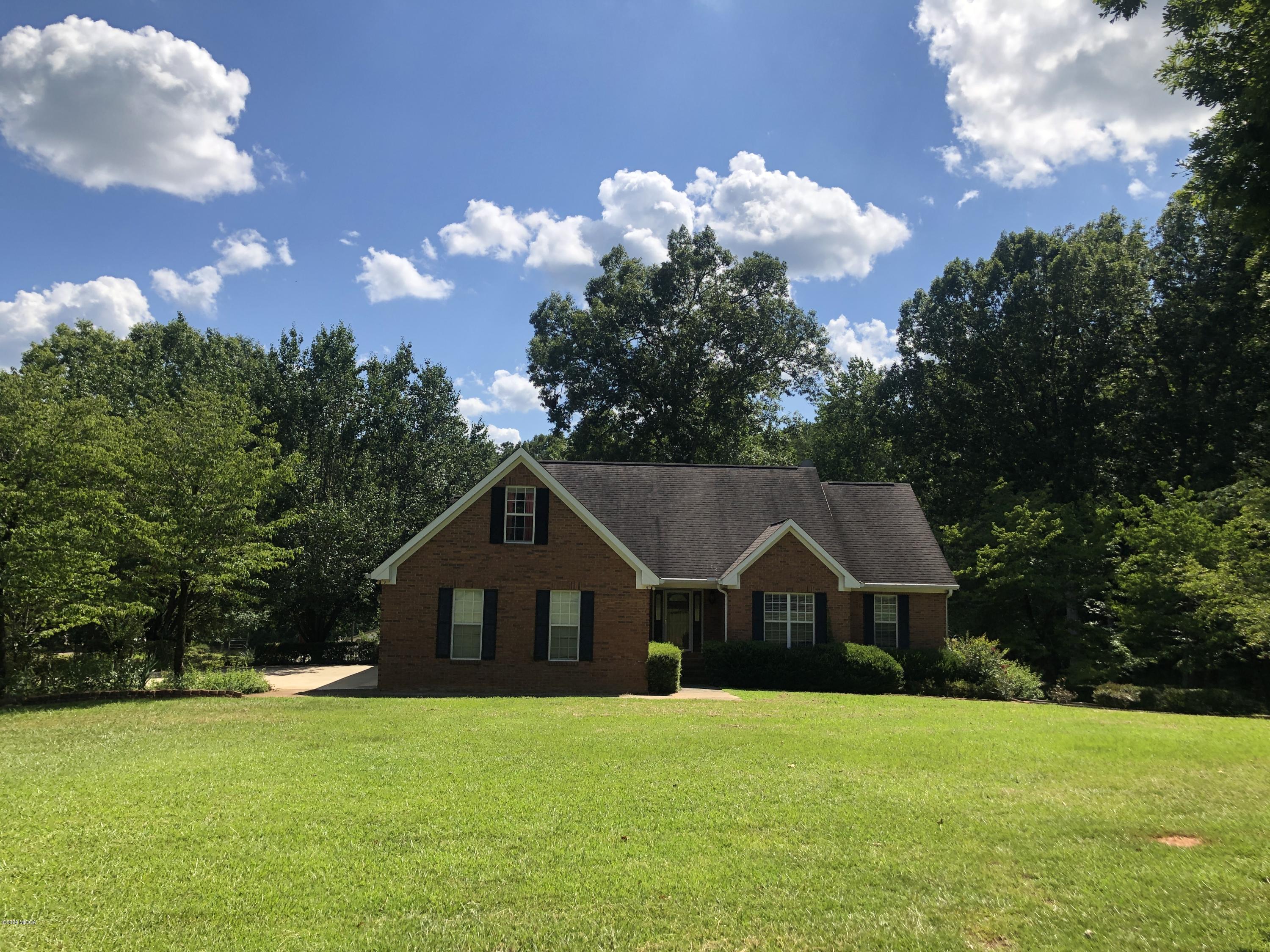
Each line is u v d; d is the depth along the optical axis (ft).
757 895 21.26
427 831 26.05
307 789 31.14
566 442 233.14
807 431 204.44
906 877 22.52
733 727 47.03
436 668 70.13
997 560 107.45
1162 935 18.94
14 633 62.44
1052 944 18.49
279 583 101.04
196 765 35.32
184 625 72.18
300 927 19.29
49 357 128.26
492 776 33.45
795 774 34.45
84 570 60.59
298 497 106.11
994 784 33.06
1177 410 123.13
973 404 144.46
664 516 91.86
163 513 66.95
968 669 80.84
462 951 18.21
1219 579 77.71
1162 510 98.27
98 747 39.68
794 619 81.35
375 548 108.78
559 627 71.46
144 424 72.33
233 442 71.67
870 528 92.84
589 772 34.45
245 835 25.61
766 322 162.61
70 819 27.12
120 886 21.44
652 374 163.32
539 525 72.23
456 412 146.41
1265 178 28.66
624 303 162.91
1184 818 28.02
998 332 137.80
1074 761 37.93
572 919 19.80
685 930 19.26
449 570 71.26
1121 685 83.92
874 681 76.43
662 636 87.45
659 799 30.07
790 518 90.43
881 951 18.26
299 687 72.69
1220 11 30.30
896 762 37.06
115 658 71.82
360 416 129.90
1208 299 120.47
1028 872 22.88
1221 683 98.78
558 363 163.73
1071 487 131.44
